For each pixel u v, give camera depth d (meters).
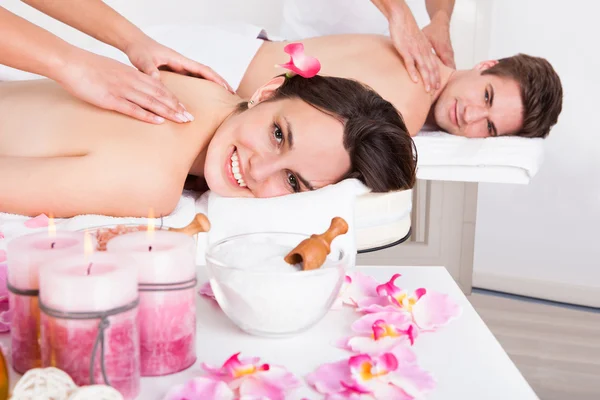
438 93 1.96
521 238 2.52
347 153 1.22
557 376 1.82
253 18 2.50
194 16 2.52
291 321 0.64
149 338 0.58
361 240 1.35
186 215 1.18
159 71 1.41
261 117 1.21
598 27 2.33
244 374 0.57
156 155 1.16
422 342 0.67
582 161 2.41
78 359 0.52
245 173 1.22
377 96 1.26
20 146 1.19
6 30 1.11
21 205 1.11
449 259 1.85
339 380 0.58
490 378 0.60
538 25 2.44
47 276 0.52
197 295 0.78
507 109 1.88
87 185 1.11
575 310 2.37
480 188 2.55
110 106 1.18
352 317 0.73
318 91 1.21
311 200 1.17
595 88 2.36
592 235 2.42
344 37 1.88
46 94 1.28
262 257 0.67
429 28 2.10
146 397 0.55
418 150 1.67
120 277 0.52
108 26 1.43
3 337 0.66
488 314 2.28
